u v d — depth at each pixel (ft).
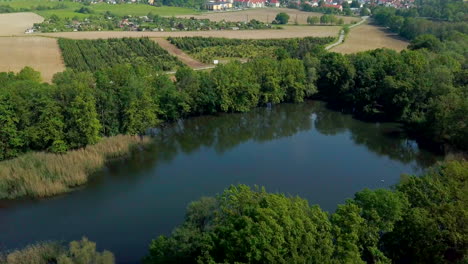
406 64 460.96
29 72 465.88
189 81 449.48
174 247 178.50
